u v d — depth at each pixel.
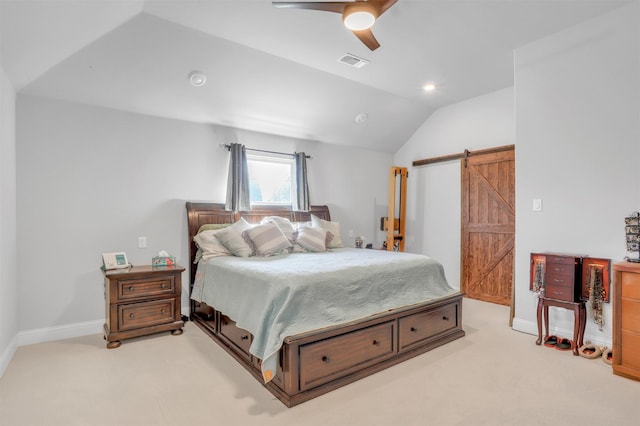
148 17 2.75
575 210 3.00
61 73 2.98
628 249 2.69
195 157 3.99
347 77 4.00
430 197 5.36
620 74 2.74
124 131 3.54
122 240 3.51
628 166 2.71
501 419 1.90
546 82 3.16
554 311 3.16
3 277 2.52
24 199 3.02
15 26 2.07
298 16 2.74
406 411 1.99
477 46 3.29
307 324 2.22
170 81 3.40
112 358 2.72
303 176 4.75
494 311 4.09
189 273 3.85
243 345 2.61
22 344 2.98
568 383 2.30
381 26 2.91
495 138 4.52
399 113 5.05
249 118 4.22
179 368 2.55
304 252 3.91
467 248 4.85
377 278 2.74
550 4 2.64
